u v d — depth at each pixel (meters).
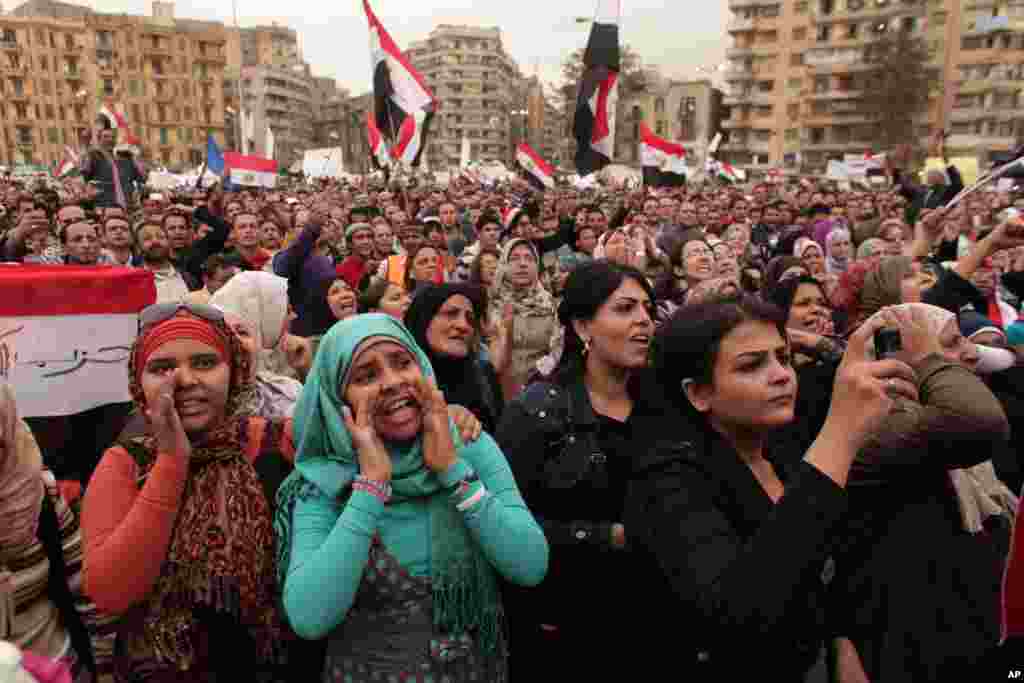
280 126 111.00
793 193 22.28
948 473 1.74
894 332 1.80
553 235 8.82
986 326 2.96
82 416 2.55
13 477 1.56
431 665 1.57
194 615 1.59
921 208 11.11
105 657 1.81
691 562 1.31
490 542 1.59
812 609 1.50
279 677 1.70
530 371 4.53
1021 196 11.26
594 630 1.90
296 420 1.70
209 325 1.73
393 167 9.98
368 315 1.69
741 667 1.52
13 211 9.45
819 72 74.50
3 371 2.41
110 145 10.12
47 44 85.12
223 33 95.25
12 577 1.58
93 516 1.60
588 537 1.91
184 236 6.96
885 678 1.61
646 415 1.88
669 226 10.62
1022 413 2.62
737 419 1.47
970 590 1.62
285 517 1.66
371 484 1.50
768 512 1.46
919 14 68.44
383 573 1.57
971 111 66.69
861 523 1.72
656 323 2.21
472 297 3.04
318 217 5.18
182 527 1.62
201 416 1.67
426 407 1.59
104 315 2.54
